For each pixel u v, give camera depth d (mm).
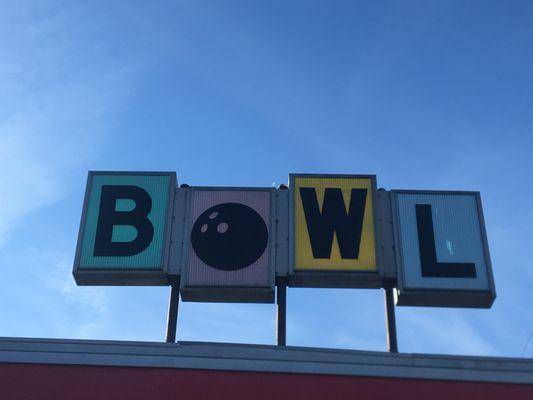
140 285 22797
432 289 21984
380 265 22203
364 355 19109
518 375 18984
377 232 22672
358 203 23125
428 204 23250
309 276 22078
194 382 18734
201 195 23344
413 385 18828
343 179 23484
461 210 23203
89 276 22328
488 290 22031
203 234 22672
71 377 18781
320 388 18703
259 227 22812
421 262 22375
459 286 22078
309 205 23031
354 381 18812
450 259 22469
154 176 23594
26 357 18953
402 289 21938
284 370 18859
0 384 18656
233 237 22609
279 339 21547
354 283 22359
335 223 22797
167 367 18891
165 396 18547
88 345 19141
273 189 23406
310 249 22422
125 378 18781
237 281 21984
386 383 18828
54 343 19141
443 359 19125
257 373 18844
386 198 23453
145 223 22891
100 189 23391
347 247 22469
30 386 18656
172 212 23109
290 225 22719
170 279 22406
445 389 18797
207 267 22203
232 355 19031
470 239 22781
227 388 18656
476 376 18938
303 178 23438
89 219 22953
